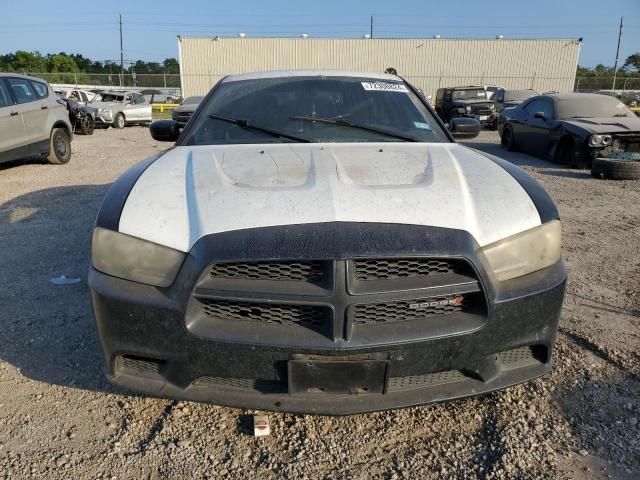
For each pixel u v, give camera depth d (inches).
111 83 1549.0
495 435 86.7
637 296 141.3
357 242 73.5
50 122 370.6
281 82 132.3
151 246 78.1
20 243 187.5
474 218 81.0
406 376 76.1
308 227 75.9
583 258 173.2
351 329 72.8
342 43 1357.0
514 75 1385.3
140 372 81.4
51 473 79.2
